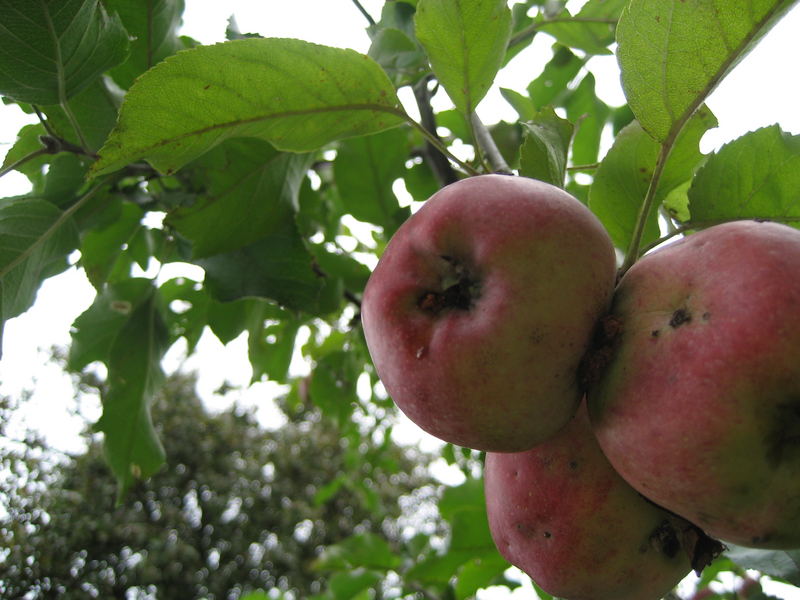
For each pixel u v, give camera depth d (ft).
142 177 1.39
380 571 2.11
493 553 1.68
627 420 0.59
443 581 1.73
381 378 0.69
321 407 2.14
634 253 0.73
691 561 0.70
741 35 0.68
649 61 0.71
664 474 0.57
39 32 0.92
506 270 0.61
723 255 0.58
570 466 0.70
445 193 0.67
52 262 1.18
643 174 0.89
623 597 0.74
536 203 0.63
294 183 1.29
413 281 0.66
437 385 0.63
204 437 8.86
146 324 1.50
